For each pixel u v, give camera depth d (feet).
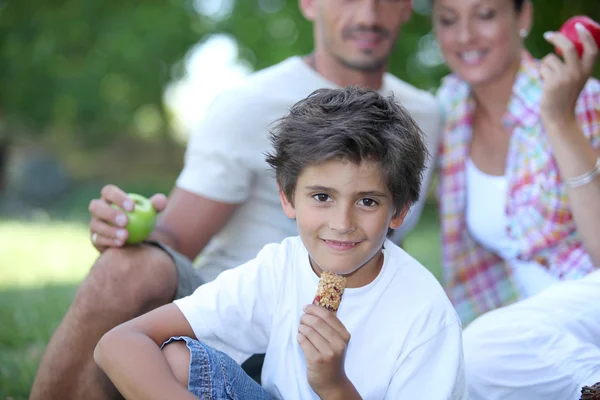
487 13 12.27
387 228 7.83
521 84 12.34
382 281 8.15
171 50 59.88
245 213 11.94
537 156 11.98
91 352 9.11
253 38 52.85
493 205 12.66
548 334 9.66
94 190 54.39
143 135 73.41
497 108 12.79
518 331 9.79
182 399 7.19
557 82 10.93
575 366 9.39
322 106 7.88
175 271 9.72
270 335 8.37
